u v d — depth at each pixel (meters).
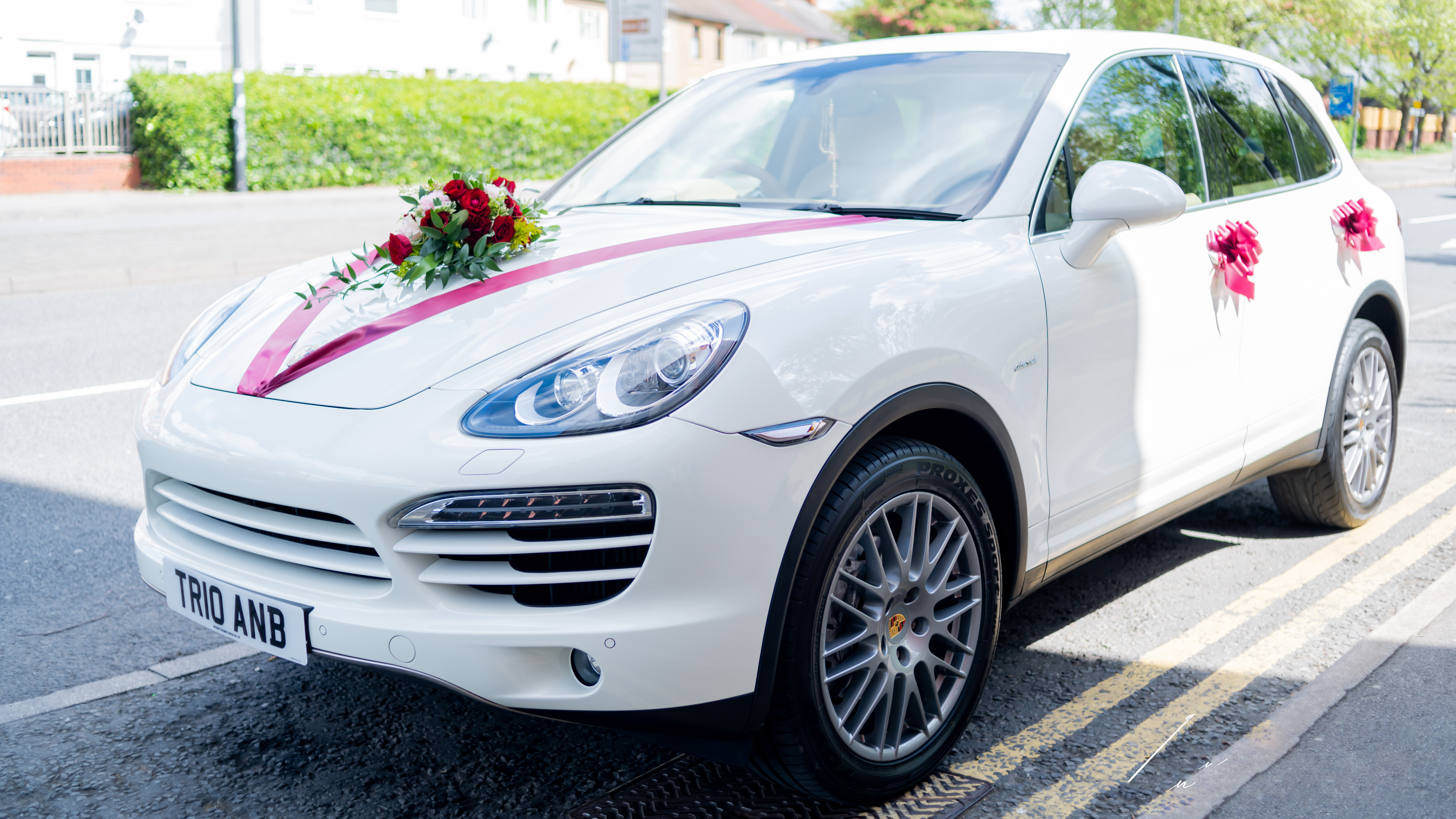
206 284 10.52
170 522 2.48
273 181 20.00
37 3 27.91
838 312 2.21
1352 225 3.90
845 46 3.72
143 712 2.83
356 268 2.70
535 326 2.23
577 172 3.72
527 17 40.22
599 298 2.29
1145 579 3.73
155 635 3.28
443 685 2.03
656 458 1.96
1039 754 2.62
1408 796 2.42
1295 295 3.57
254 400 2.30
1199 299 3.13
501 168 22.55
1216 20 33.53
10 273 10.20
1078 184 2.86
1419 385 6.59
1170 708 2.83
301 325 2.48
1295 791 2.44
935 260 2.48
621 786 2.50
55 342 7.58
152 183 19.88
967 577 2.48
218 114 19.33
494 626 2.00
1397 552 3.92
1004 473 2.53
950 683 2.51
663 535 1.97
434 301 2.42
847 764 2.25
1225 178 3.46
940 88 3.20
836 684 2.29
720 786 2.50
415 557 2.04
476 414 2.05
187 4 30.11
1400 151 47.56
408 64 35.91
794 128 3.34
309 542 2.19
